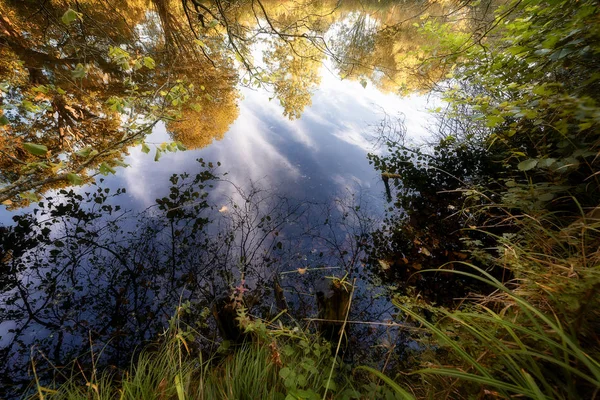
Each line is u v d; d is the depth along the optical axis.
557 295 0.94
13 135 4.12
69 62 5.46
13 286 3.14
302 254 3.86
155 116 3.08
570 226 1.32
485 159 4.20
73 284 3.25
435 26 2.63
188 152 6.38
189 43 5.92
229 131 7.33
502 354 0.87
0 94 3.40
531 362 0.82
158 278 3.43
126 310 3.05
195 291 3.31
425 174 4.96
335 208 4.63
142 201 4.62
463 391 1.04
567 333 0.87
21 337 2.73
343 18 9.93
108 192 4.70
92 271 3.43
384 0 8.94
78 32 4.98
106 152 2.11
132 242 3.83
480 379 0.79
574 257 1.17
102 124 5.86
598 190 1.54
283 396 1.37
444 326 1.32
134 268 3.51
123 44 5.78
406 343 2.32
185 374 1.62
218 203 4.70
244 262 3.62
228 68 7.33
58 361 2.56
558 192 1.61
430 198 4.42
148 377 1.54
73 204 4.25
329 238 4.07
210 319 2.93
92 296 3.16
